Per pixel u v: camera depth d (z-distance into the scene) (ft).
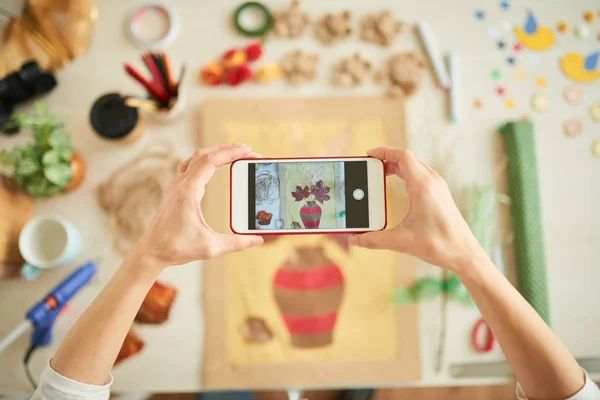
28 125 2.07
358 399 2.63
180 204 1.44
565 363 1.23
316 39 2.46
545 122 2.41
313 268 2.29
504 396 2.65
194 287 2.28
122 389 2.20
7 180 2.10
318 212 1.63
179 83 2.19
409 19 2.47
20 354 2.22
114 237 2.30
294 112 2.39
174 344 2.23
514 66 2.44
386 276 2.28
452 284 2.24
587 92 2.43
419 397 2.67
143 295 1.41
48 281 2.26
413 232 1.44
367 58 2.45
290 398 2.21
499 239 2.33
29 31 2.35
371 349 2.23
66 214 2.32
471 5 2.47
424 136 2.39
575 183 2.37
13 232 2.15
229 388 2.19
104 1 2.47
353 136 2.38
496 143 2.39
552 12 2.46
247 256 2.29
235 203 1.64
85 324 1.33
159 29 2.47
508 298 1.32
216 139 2.36
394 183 2.31
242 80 2.40
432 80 2.43
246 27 2.46
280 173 1.65
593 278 2.30
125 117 2.19
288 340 2.24
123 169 2.35
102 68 2.43
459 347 2.24
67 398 1.25
